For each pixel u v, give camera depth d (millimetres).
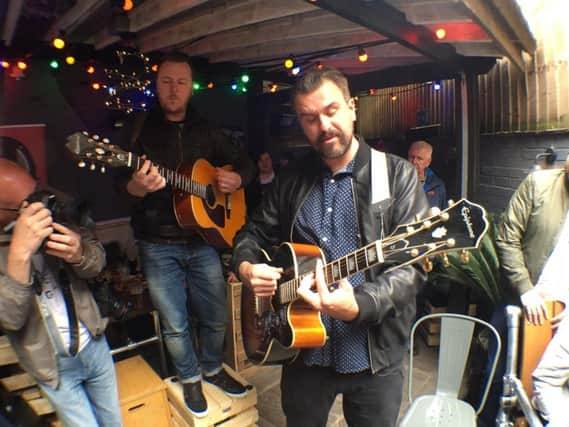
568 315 1713
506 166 3625
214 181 2170
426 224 1202
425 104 4910
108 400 1749
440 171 4523
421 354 3221
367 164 1405
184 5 2055
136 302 2949
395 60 3557
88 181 3975
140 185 1761
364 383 1444
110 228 4082
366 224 1364
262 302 1590
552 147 3205
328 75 1286
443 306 3311
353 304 1185
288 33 2678
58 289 1583
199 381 2131
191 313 2555
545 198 2117
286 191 1564
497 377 2309
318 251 1432
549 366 1683
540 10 3199
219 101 4898
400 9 2213
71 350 1582
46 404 1901
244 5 2295
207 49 3273
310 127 1320
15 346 1525
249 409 2238
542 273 2018
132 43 3324
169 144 2061
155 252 2029
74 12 2484
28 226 1338
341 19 2430
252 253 1620
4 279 1354
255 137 5098
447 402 1895
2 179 1388
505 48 2602
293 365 1536
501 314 2346
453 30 2514
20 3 2391
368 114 6023
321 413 1540
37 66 3697
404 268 1326
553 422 1645
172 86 1968
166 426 2174
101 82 3996
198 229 2002
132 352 3035
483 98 3811
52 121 3809
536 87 3287
